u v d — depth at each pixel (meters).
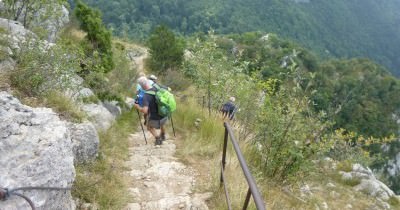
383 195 9.52
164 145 7.23
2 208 2.50
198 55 9.87
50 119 3.56
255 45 71.38
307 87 6.12
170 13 153.50
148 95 6.91
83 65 8.53
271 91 7.38
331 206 7.50
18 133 3.11
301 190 6.98
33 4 8.23
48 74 5.29
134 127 9.15
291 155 6.11
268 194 5.47
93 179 4.63
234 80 9.55
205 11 152.25
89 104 7.57
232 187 4.92
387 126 68.62
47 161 3.00
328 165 8.44
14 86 4.80
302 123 6.15
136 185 5.11
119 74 13.95
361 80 79.38
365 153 8.74
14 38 6.20
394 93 77.00
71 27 13.66
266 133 6.28
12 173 2.75
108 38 12.55
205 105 10.48
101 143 6.30
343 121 63.25
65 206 3.28
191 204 4.63
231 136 4.04
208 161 6.29
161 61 27.98
